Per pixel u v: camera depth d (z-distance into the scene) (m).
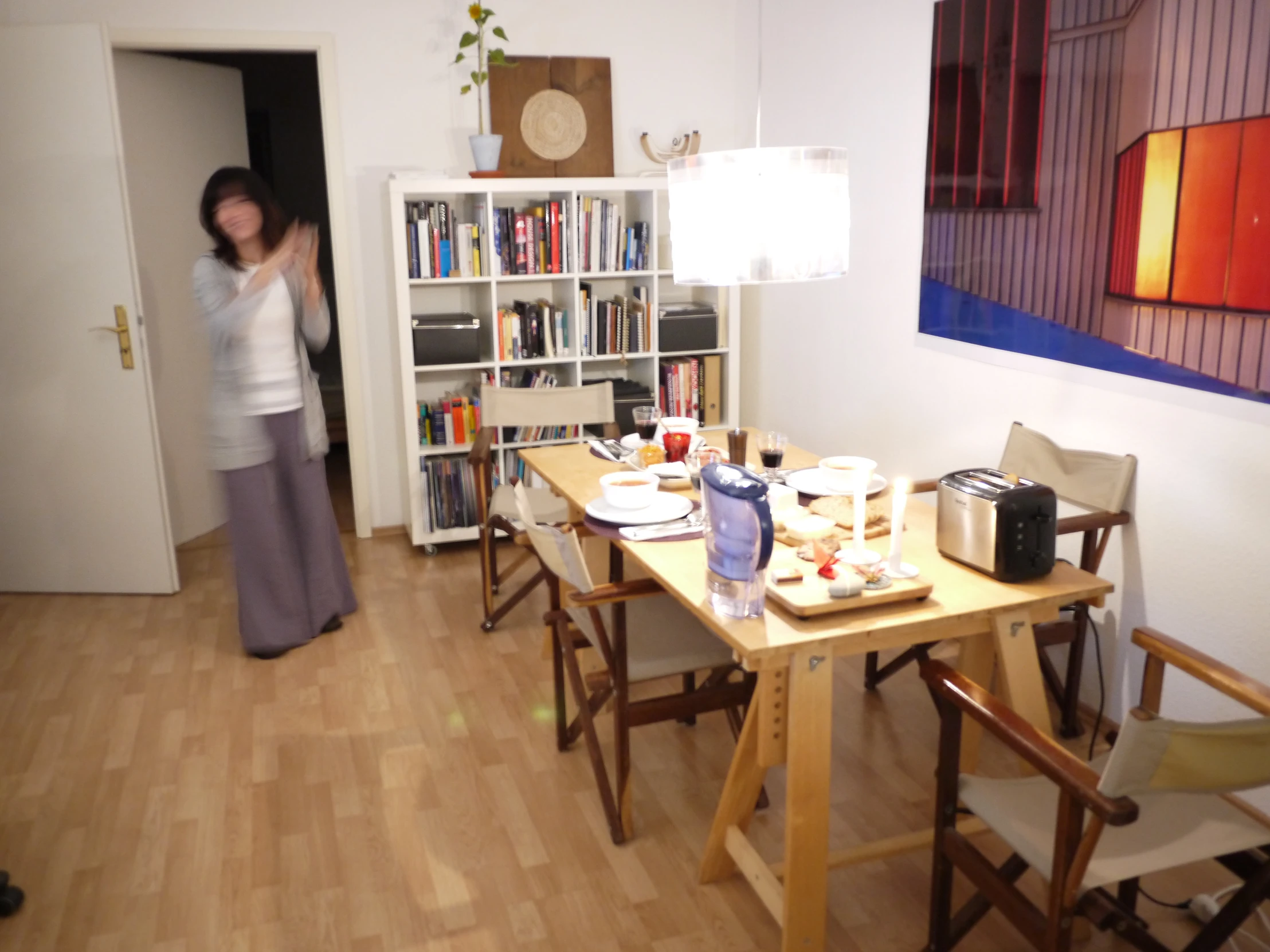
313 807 2.73
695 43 4.84
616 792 2.79
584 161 4.71
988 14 3.21
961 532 2.30
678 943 2.23
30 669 3.57
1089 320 2.93
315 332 3.57
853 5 3.93
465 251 4.41
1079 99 2.88
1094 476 2.90
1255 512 2.49
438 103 4.54
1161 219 2.64
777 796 2.77
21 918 2.33
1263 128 2.34
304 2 4.31
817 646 2.00
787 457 3.26
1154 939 1.77
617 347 4.69
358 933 2.27
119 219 3.89
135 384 4.04
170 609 4.10
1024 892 2.39
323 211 7.63
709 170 2.47
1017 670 2.17
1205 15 2.46
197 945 2.24
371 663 3.57
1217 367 2.53
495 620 3.78
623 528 2.59
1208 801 1.94
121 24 4.16
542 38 4.61
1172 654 2.01
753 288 4.98
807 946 2.14
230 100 5.05
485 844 2.57
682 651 2.54
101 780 2.87
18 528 4.21
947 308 3.55
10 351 4.03
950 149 3.45
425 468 4.55
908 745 2.99
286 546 3.64
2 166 3.86
